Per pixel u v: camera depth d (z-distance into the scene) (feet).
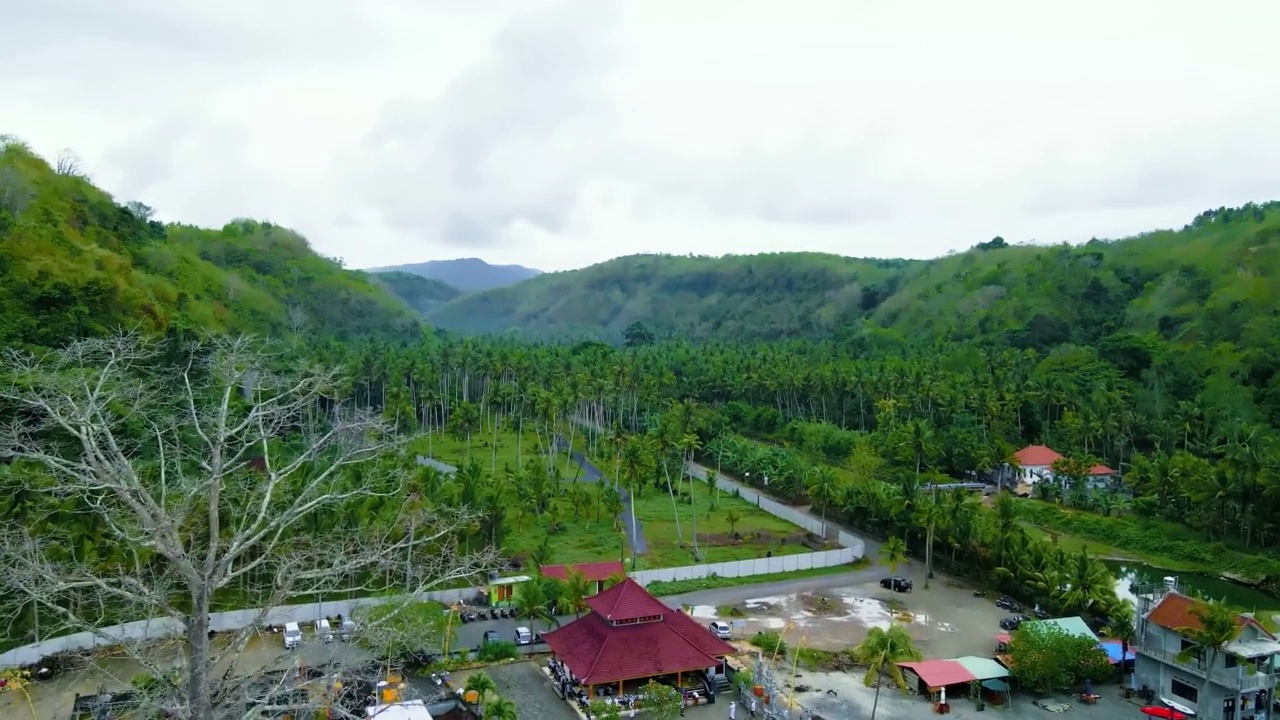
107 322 407.03
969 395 584.40
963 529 350.02
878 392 614.34
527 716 212.43
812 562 358.64
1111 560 395.34
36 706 199.11
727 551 376.68
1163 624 229.86
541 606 268.21
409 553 121.70
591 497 423.23
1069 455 503.20
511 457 561.02
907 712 222.07
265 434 105.19
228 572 112.06
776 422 636.48
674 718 211.82
